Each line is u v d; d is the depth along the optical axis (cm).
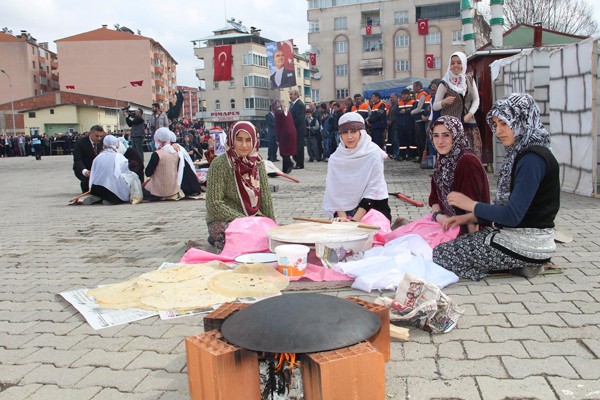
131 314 379
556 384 262
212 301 388
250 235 500
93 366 306
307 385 215
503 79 1107
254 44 8119
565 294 385
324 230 481
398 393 261
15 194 1290
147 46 8756
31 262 563
